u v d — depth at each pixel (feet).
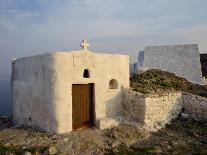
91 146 38.19
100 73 47.67
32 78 48.42
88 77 46.06
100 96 47.50
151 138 43.04
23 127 48.44
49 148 36.32
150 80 71.15
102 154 36.37
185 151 38.09
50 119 43.06
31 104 48.73
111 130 43.73
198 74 84.28
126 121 48.34
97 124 45.39
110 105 49.29
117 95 50.55
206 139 42.39
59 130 41.96
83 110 45.83
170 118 51.88
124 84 52.03
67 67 42.98
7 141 39.88
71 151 36.65
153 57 93.81
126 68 52.60
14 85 56.44
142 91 53.21
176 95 53.72
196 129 46.68
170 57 91.50
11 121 60.85
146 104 47.01
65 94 42.63
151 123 47.83
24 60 51.85
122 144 39.63
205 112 51.19
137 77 75.87
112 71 49.83
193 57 88.38
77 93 45.03
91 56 46.32
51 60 42.91
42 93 45.09
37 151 36.09
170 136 44.06
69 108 42.98
